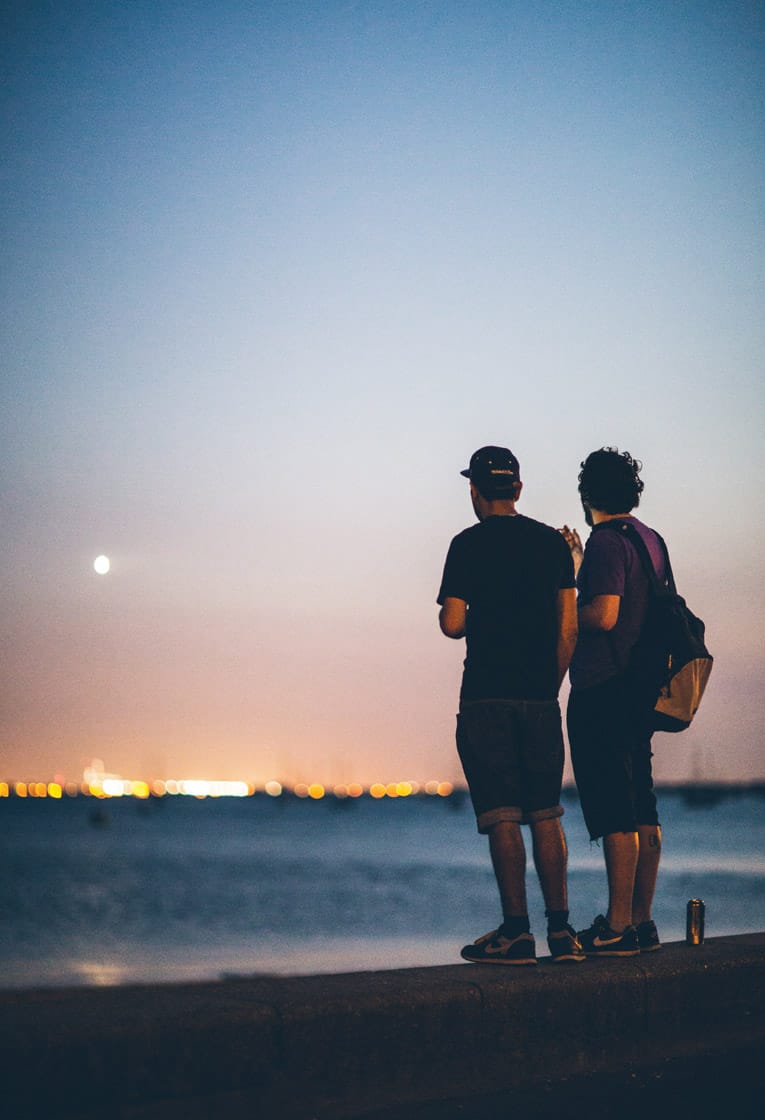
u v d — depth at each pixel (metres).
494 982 4.38
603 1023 4.65
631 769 5.41
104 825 150.12
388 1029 4.05
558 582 5.09
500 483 5.13
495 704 4.97
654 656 5.30
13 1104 3.28
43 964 23.97
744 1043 5.10
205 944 27.92
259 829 155.62
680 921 32.44
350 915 36.22
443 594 5.11
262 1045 3.76
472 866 67.56
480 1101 4.11
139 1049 3.52
